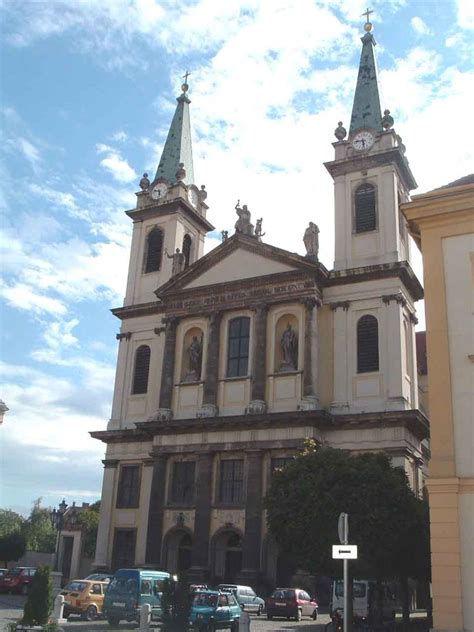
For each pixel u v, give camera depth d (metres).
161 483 48.25
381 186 50.06
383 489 29.78
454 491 21.72
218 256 51.72
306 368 45.78
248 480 44.94
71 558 66.94
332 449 32.06
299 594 37.22
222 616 27.61
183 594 23.14
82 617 32.69
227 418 46.41
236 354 49.66
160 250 58.44
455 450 22.25
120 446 52.94
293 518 29.61
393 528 29.22
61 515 51.31
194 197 62.22
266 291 49.06
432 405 22.97
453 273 24.09
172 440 48.72
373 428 43.81
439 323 23.70
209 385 48.78
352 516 28.97
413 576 32.22
